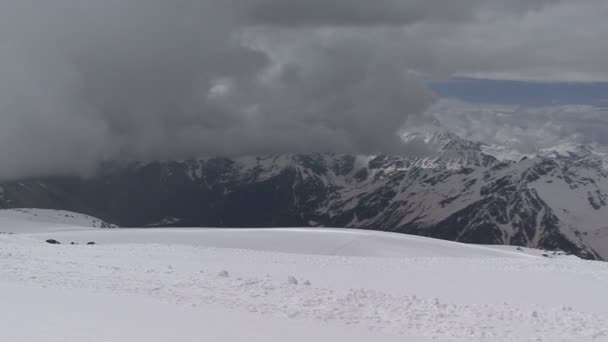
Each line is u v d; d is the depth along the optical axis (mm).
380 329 22391
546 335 22672
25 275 29344
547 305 31094
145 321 19391
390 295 28203
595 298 33344
